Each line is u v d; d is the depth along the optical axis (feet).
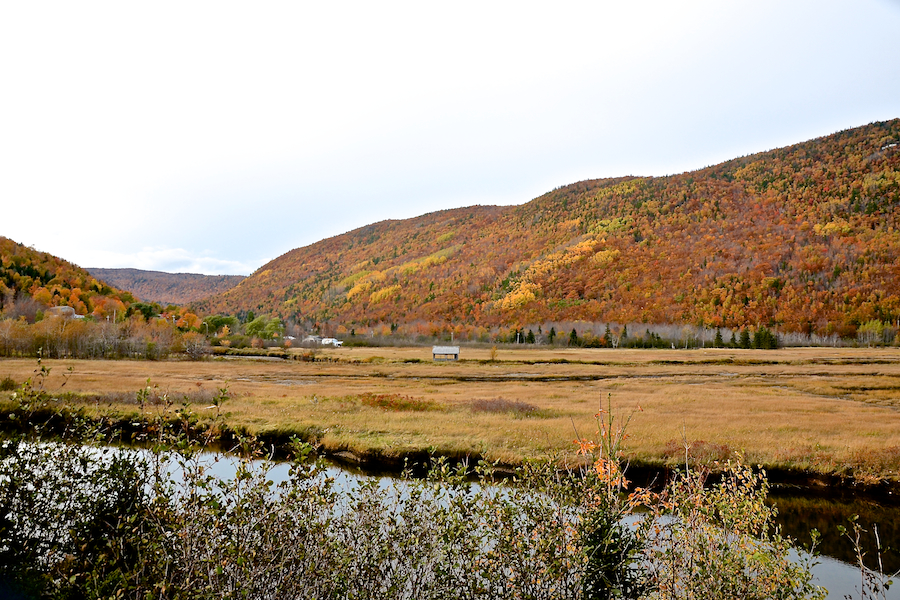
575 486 21.40
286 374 175.01
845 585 34.06
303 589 18.57
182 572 17.30
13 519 20.77
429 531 20.85
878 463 58.75
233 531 18.17
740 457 26.14
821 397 118.93
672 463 58.39
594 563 19.10
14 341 202.39
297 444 20.16
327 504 20.47
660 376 175.32
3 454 21.22
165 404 22.52
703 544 21.22
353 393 120.57
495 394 122.62
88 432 22.67
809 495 53.98
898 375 170.81
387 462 63.67
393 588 19.53
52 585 18.06
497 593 19.56
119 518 19.30
